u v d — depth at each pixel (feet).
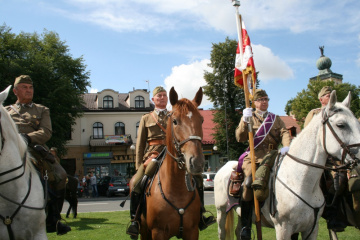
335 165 13.71
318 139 13.82
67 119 93.45
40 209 12.66
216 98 124.98
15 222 12.05
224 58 124.57
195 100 13.82
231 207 17.74
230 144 120.06
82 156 127.03
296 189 13.97
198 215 14.29
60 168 15.83
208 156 137.39
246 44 17.83
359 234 23.71
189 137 11.96
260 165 15.52
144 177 15.26
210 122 149.59
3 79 79.25
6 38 89.15
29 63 85.76
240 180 17.24
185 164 12.33
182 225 13.67
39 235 12.73
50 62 91.61
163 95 16.66
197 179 15.23
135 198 15.31
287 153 14.83
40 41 104.63
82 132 128.06
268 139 16.79
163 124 16.33
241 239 16.46
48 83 87.66
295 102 127.65
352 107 122.31
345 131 13.04
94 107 134.21
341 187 16.20
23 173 12.37
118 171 128.88
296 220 13.99
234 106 124.47
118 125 132.16
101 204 61.72
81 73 106.73
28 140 14.08
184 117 12.30
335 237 17.87
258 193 14.71
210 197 66.80
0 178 11.61
